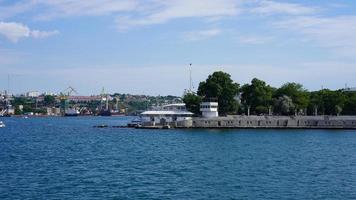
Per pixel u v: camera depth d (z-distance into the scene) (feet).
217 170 320.70
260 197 231.09
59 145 557.74
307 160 382.42
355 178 286.66
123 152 458.91
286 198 229.04
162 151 464.65
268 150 468.75
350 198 229.04
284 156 412.36
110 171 318.04
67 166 346.33
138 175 298.56
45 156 422.41
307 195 235.40
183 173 306.76
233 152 447.83
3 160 388.37
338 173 308.19
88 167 339.98
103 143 584.81
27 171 318.04
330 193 240.32
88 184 265.13
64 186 258.98
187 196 233.14
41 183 268.21
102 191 245.04
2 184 264.11
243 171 315.78
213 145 530.68
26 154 442.09
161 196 233.14
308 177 289.94
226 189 250.37
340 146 522.47
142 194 237.86
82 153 451.12
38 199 225.97
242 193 240.12
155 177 289.94
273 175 297.74
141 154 437.17
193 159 389.19
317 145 533.96
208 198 228.84
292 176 293.84
